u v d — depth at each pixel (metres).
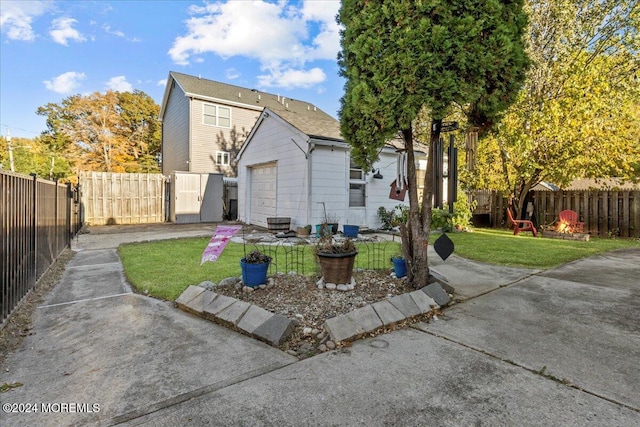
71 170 24.33
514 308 3.71
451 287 4.19
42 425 1.82
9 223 3.33
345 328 2.94
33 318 3.38
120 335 2.99
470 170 4.60
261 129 11.80
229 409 1.96
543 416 1.88
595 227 10.07
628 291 4.30
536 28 9.85
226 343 2.85
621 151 9.41
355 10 3.76
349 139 4.11
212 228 11.62
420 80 3.39
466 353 2.66
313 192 9.39
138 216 13.55
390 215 10.88
